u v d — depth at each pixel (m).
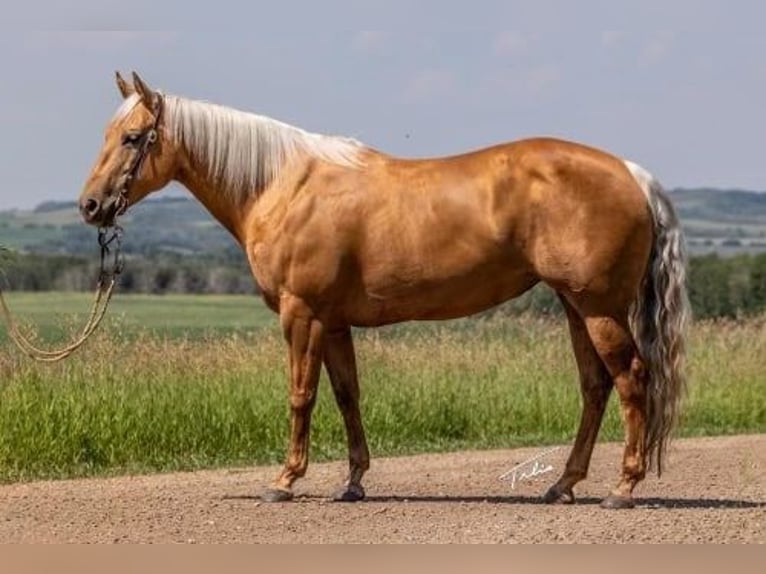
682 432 22.86
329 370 14.45
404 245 13.62
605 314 13.29
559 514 13.38
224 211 14.36
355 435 14.51
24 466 17.98
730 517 13.11
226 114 14.26
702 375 25.47
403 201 13.69
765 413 24.69
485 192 13.45
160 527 12.93
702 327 27.88
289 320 13.94
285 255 13.86
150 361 20.78
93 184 14.31
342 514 13.58
